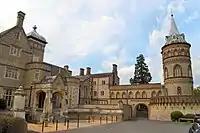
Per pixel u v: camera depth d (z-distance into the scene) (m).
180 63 48.75
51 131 18.00
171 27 54.94
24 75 35.59
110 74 63.50
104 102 60.88
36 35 42.12
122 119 41.47
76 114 42.84
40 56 42.31
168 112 43.88
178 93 47.53
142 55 74.56
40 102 34.78
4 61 32.00
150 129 21.56
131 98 58.09
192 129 12.82
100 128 21.45
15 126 13.92
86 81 58.66
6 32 32.84
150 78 72.62
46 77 35.31
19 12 35.69
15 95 20.28
